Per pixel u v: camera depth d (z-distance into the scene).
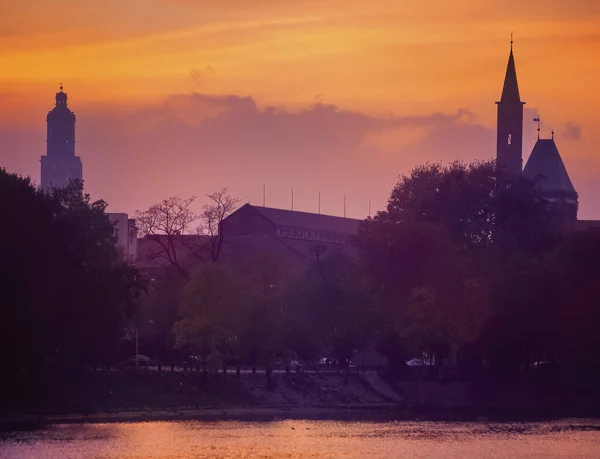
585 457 158.00
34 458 148.75
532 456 158.25
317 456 155.62
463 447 166.00
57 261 193.62
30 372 195.75
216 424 187.88
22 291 183.25
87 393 197.75
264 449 160.88
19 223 187.62
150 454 154.12
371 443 168.75
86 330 193.00
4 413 187.00
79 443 161.50
